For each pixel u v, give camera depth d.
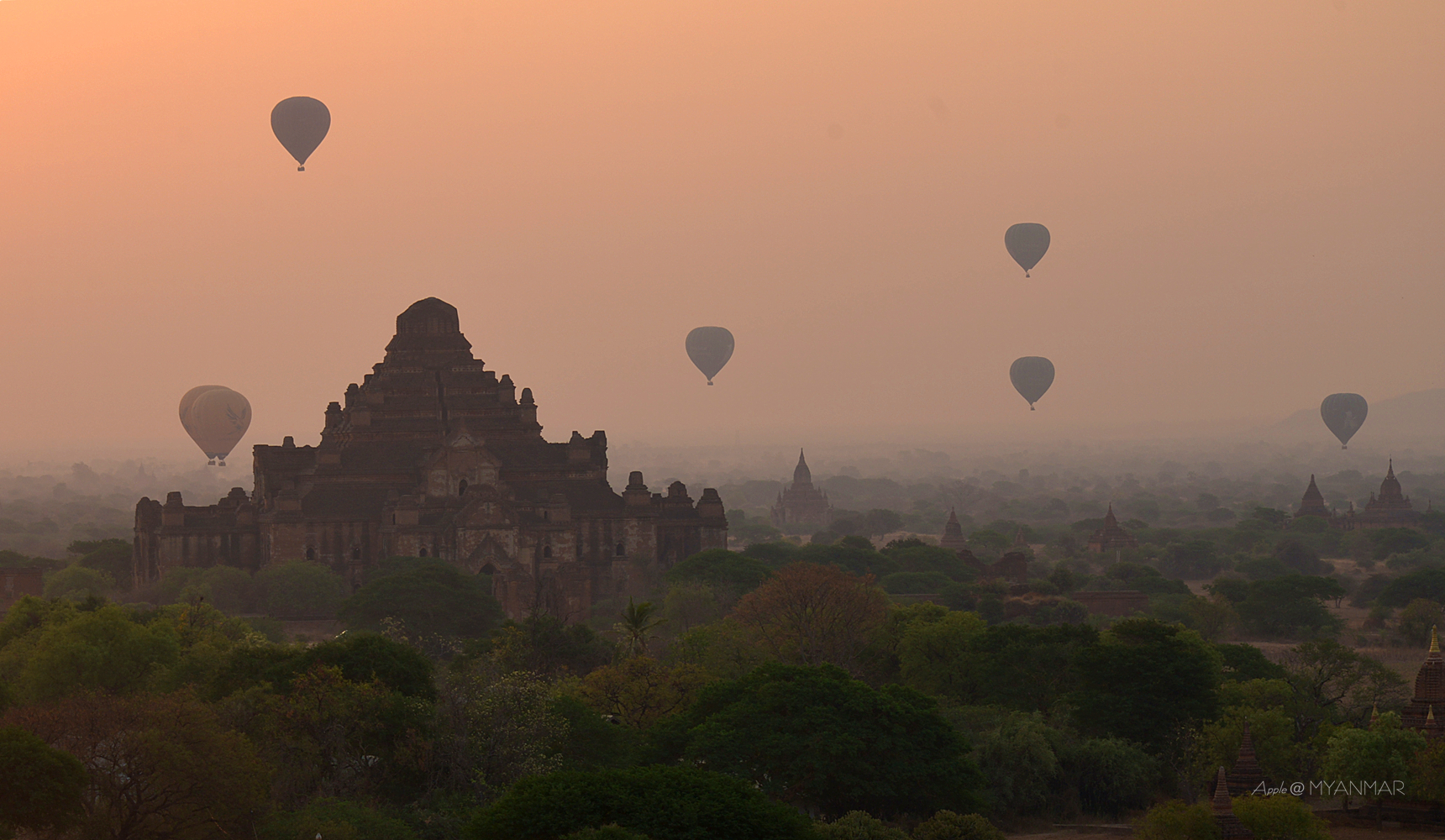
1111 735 104.94
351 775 85.44
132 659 107.19
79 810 69.81
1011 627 123.12
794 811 67.94
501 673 102.81
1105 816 99.19
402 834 75.69
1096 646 113.31
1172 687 108.31
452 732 87.25
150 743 71.62
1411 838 90.31
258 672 94.50
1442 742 93.62
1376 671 121.69
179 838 73.25
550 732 88.75
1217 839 77.50
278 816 76.00
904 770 84.31
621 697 101.88
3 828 68.25
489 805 74.69
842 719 86.38
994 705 114.19
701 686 102.25
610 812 64.81
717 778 69.25
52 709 78.94
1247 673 121.62
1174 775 104.00
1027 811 98.31
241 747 74.75
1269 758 99.44
